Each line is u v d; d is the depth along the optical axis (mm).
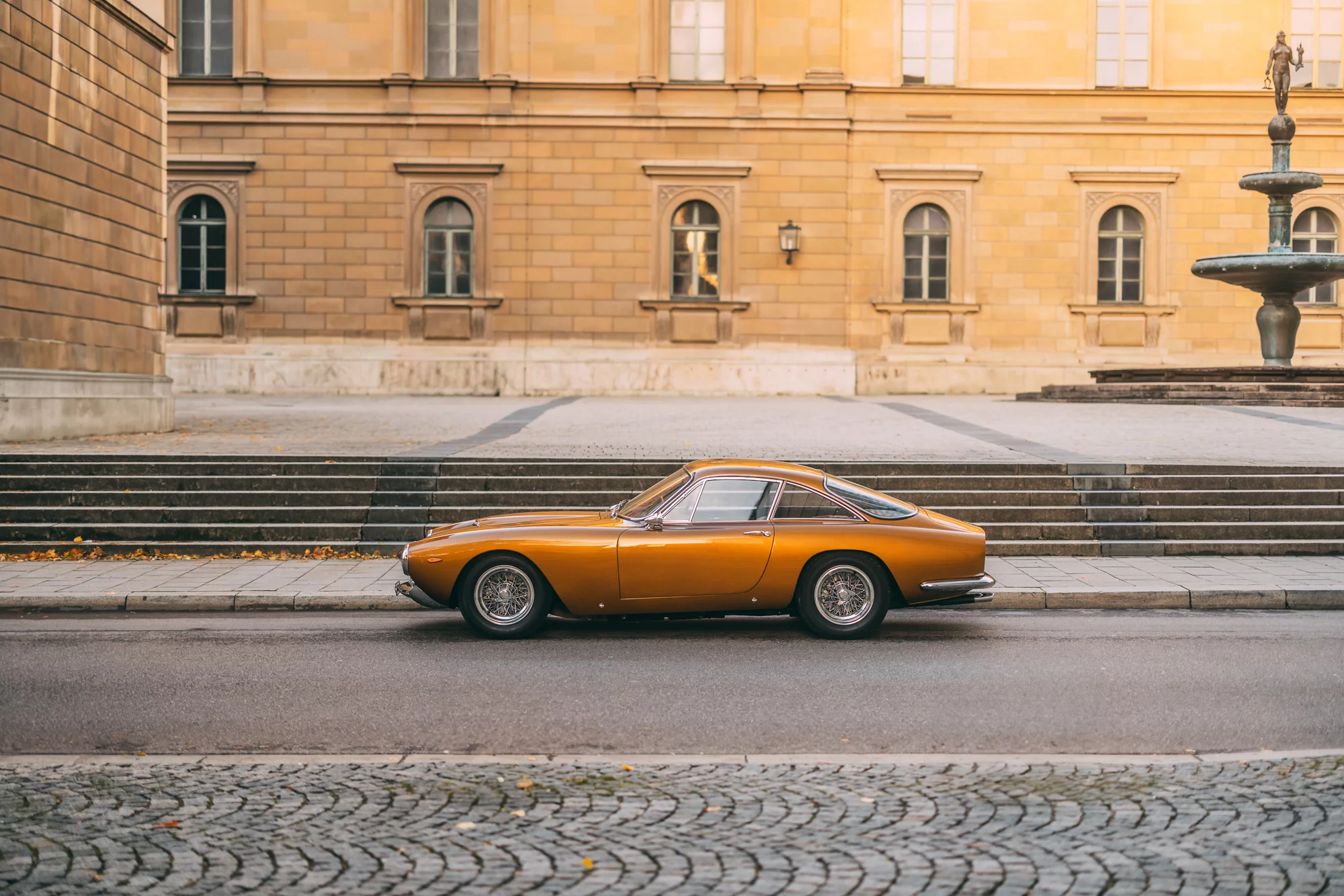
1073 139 29828
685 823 4762
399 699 7129
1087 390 24812
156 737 6273
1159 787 5180
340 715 6758
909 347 30047
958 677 7711
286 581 10930
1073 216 29922
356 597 10281
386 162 29250
